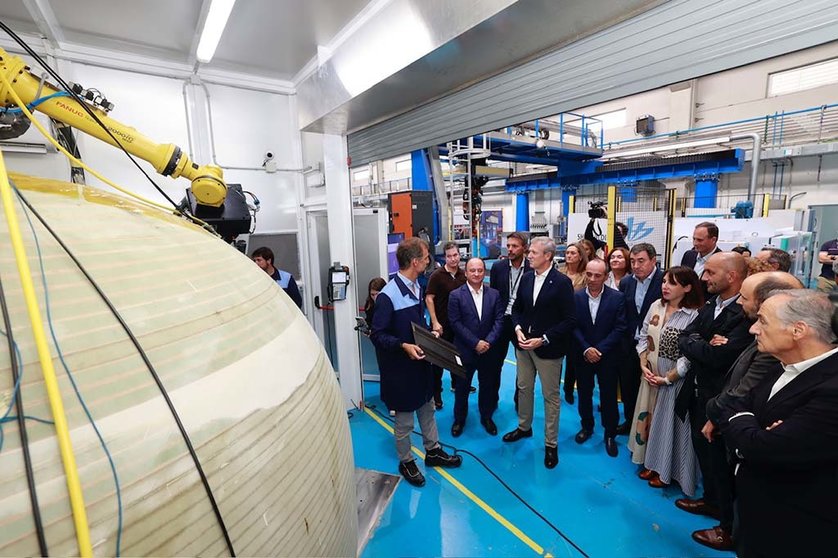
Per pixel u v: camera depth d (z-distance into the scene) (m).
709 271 1.92
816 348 1.15
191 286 0.64
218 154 3.40
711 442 1.81
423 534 2.03
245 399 0.58
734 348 1.73
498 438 2.95
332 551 0.70
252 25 2.56
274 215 3.73
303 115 2.96
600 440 2.87
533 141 7.47
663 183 10.12
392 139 2.74
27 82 1.16
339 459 0.78
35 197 0.61
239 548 0.51
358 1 2.29
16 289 0.48
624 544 1.94
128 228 0.66
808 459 1.09
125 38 2.74
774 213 5.30
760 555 1.26
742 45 1.24
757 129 8.51
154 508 0.44
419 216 5.30
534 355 2.54
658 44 1.43
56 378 0.44
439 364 2.14
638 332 2.81
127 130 1.51
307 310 3.92
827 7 1.08
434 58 1.87
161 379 0.50
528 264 3.15
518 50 1.80
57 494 0.40
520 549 1.93
